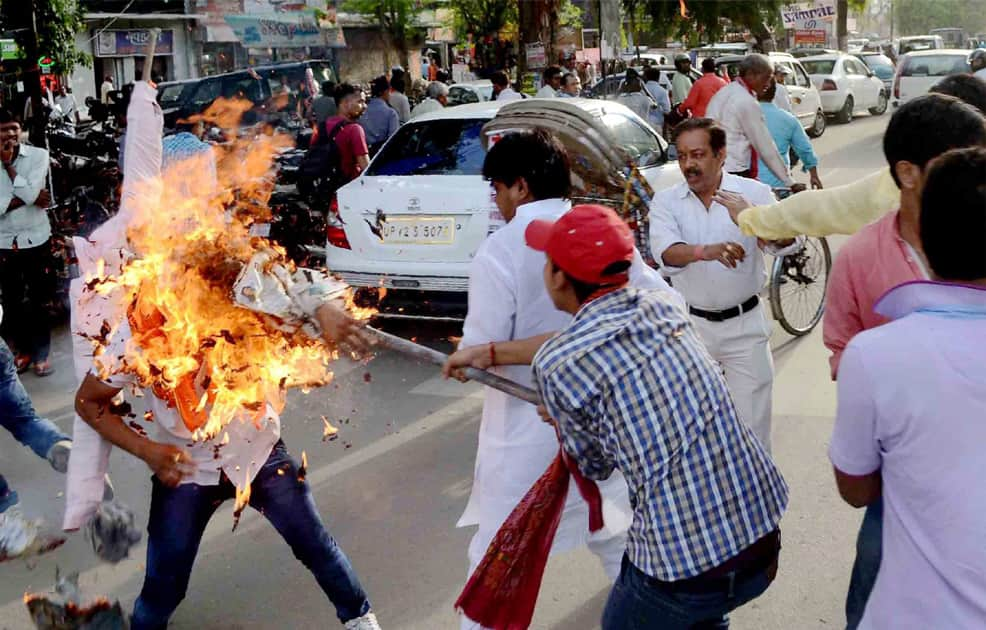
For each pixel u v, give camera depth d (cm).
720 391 251
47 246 708
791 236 333
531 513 286
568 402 247
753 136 702
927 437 204
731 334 429
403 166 784
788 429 574
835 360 305
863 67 2794
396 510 491
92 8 2509
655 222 425
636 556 254
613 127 795
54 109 1688
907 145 273
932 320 208
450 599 411
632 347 246
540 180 320
